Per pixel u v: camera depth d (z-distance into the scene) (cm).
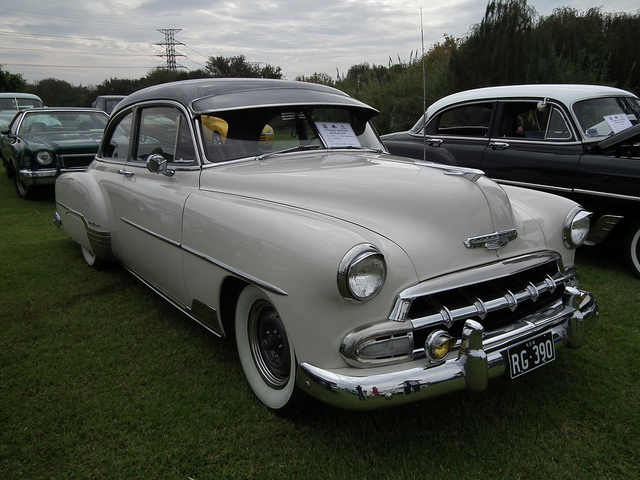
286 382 248
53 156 838
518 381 283
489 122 568
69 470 222
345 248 199
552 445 233
